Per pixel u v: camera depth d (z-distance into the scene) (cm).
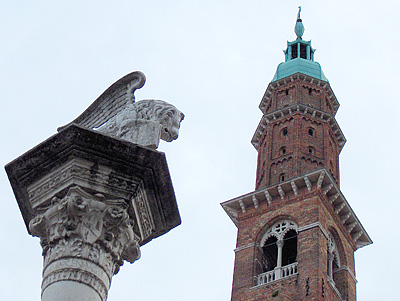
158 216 1116
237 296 5453
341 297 5606
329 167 6606
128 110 1183
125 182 1059
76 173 1045
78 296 975
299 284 5269
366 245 6225
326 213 5875
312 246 5488
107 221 1039
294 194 5959
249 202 6106
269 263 5819
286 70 7506
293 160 6481
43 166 1064
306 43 8044
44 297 980
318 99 7250
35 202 1065
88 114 1270
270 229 5869
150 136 1133
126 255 1081
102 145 1051
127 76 1243
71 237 1020
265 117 7069
